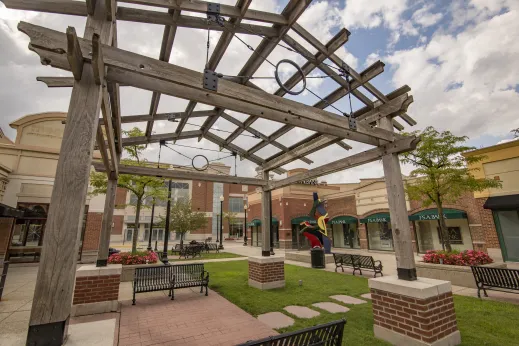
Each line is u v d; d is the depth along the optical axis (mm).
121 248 26062
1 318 5039
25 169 14188
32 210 13984
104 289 5602
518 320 4785
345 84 4617
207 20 3391
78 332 2604
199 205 39031
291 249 23016
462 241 16312
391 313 4012
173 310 5559
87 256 14617
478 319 4848
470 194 14961
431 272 8289
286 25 3787
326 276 9305
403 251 4305
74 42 2121
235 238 41406
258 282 7375
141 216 35500
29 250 12820
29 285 7992
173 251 17719
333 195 23891
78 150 2293
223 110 5965
